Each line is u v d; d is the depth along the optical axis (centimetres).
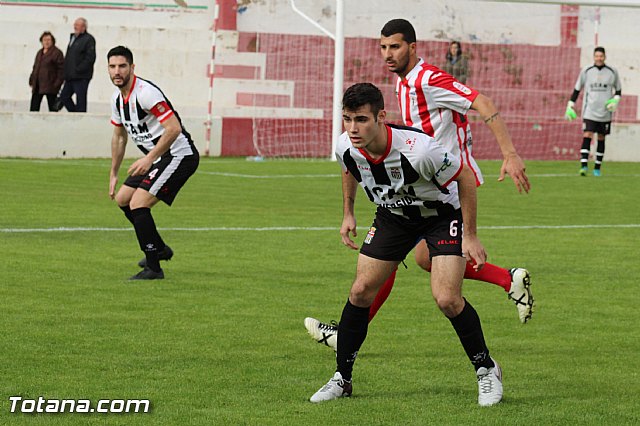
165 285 2109
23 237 2725
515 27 7438
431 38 7356
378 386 1385
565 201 3950
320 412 1252
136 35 6756
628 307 1980
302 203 3681
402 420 1221
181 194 3872
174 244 2680
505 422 1220
